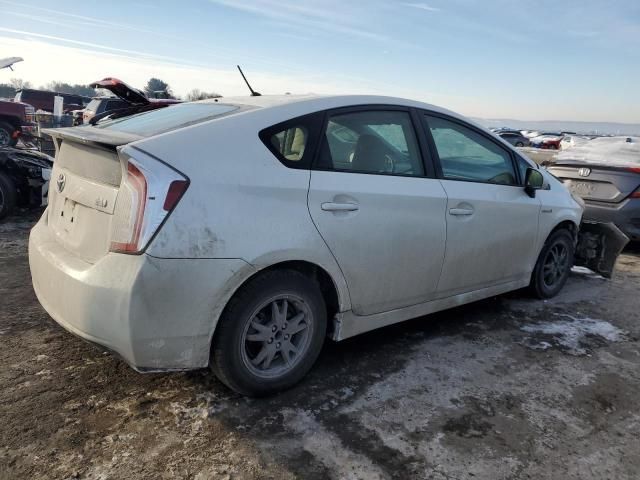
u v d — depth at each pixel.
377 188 2.97
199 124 2.58
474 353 3.45
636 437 2.60
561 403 2.88
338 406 2.73
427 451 2.40
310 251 2.67
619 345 3.69
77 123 16.06
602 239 5.08
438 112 3.51
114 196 2.35
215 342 2.54
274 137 2.68
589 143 7.61
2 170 6.60
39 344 3.25
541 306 4.42
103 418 2.53
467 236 3.49
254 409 2.67
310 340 2.86
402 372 3.14
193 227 2.32
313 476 2.21
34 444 2.31
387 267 3.07
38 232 2.98
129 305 2.25
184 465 2.24
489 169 3.77
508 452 2.42
